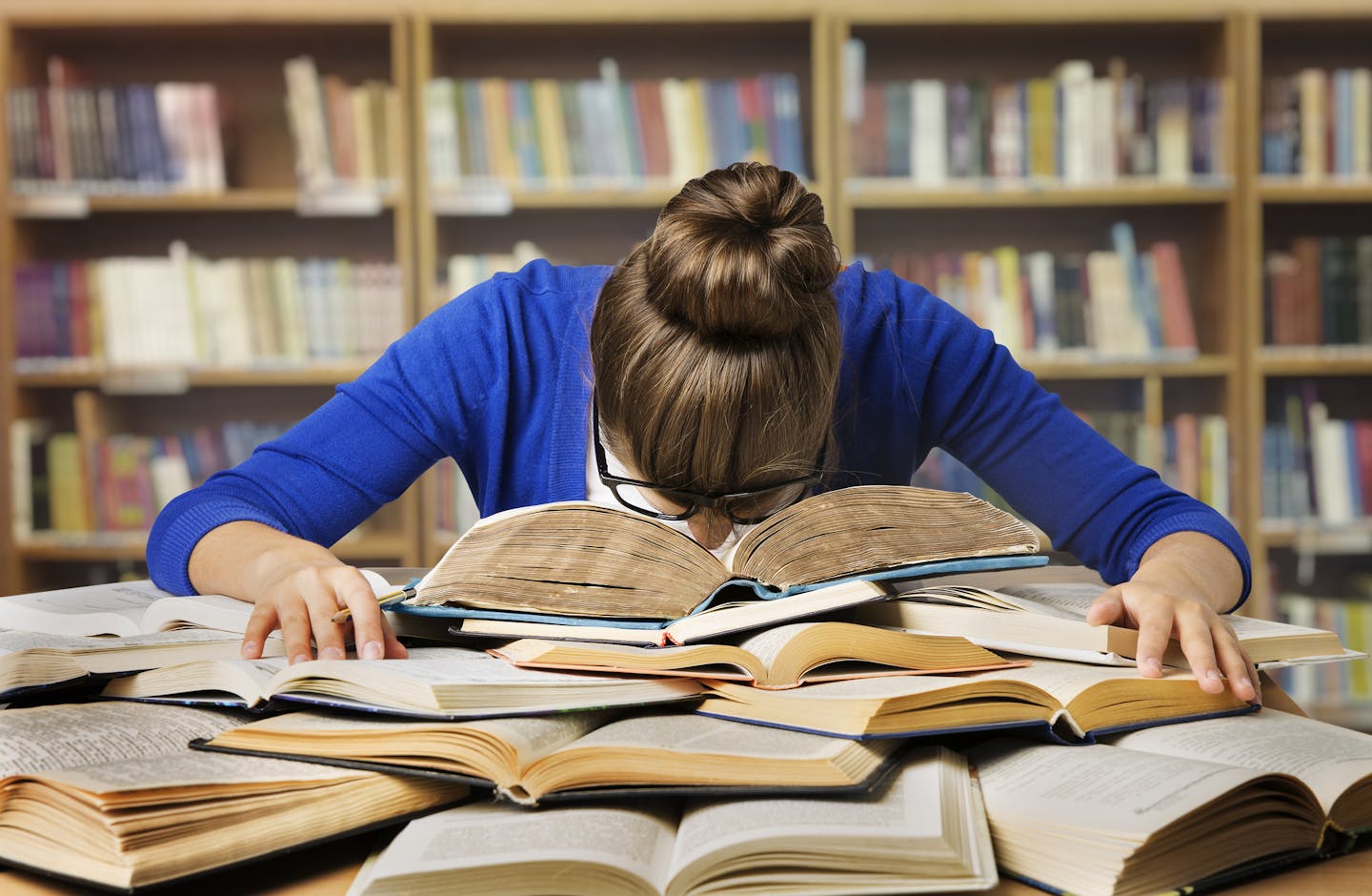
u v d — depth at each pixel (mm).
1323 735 539
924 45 3121
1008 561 628
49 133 2830
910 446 1072
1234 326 2848
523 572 615
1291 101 2865
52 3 2879
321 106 2836
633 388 766
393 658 611
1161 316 2855
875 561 616
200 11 2885
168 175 2855
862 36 3051
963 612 633
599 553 629
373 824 453
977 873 404
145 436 3145
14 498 2836
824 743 468
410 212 2852
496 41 3094
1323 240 2867
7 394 2832
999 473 1077
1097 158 2857
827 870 397
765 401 742
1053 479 1021
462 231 3119
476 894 389
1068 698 532
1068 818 425
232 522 851
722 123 2848
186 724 526
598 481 976
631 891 386
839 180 2846
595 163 2846
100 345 2846
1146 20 2920
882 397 1049
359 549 2838
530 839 413
